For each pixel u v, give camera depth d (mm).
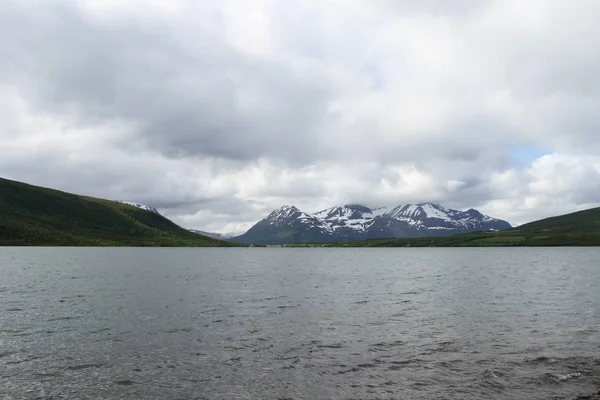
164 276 90188
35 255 182375
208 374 23828
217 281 79875
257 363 25766
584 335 32938
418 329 35188
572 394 20703
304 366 25156
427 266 136000
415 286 71000
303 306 47844
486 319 39656
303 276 94875
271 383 22328
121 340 31484
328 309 45594
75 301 51000
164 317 40625
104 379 23031
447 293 60531
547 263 143500
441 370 24344
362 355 27406
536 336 32625
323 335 33062
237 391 21297
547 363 25562
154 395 20844
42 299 52594
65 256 177000
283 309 45531
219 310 44844
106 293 59031
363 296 57250
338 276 95000
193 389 21578
